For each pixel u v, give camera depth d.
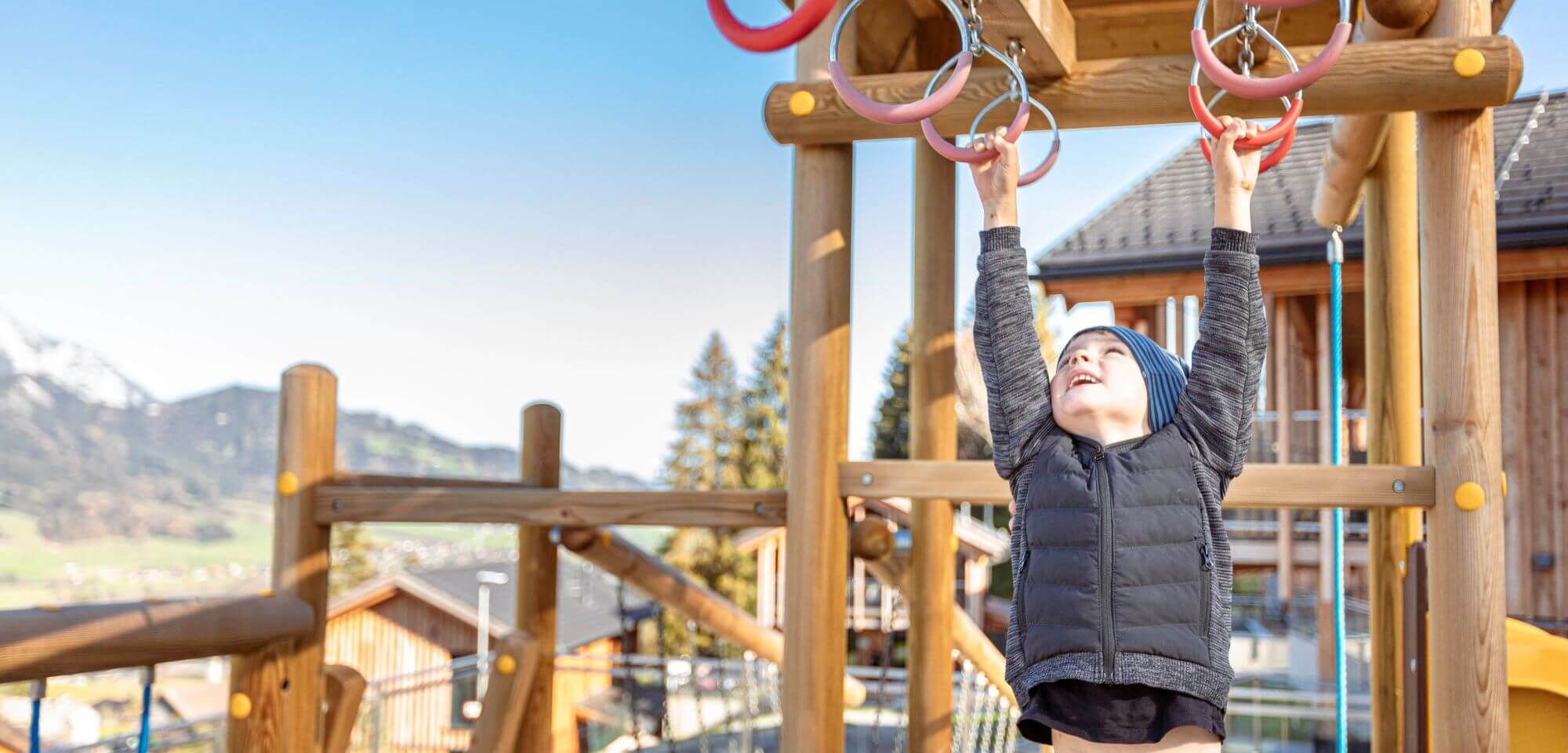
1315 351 11.91
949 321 3.80
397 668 25.45
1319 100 2.65
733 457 53.91
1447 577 2.54
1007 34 2.52
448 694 18.89
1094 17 3.69
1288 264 10.64
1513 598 9.81
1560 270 9.66
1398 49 2.61
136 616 2.78
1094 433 1.93
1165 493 1.85
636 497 3.23
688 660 4.43
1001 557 22.42
